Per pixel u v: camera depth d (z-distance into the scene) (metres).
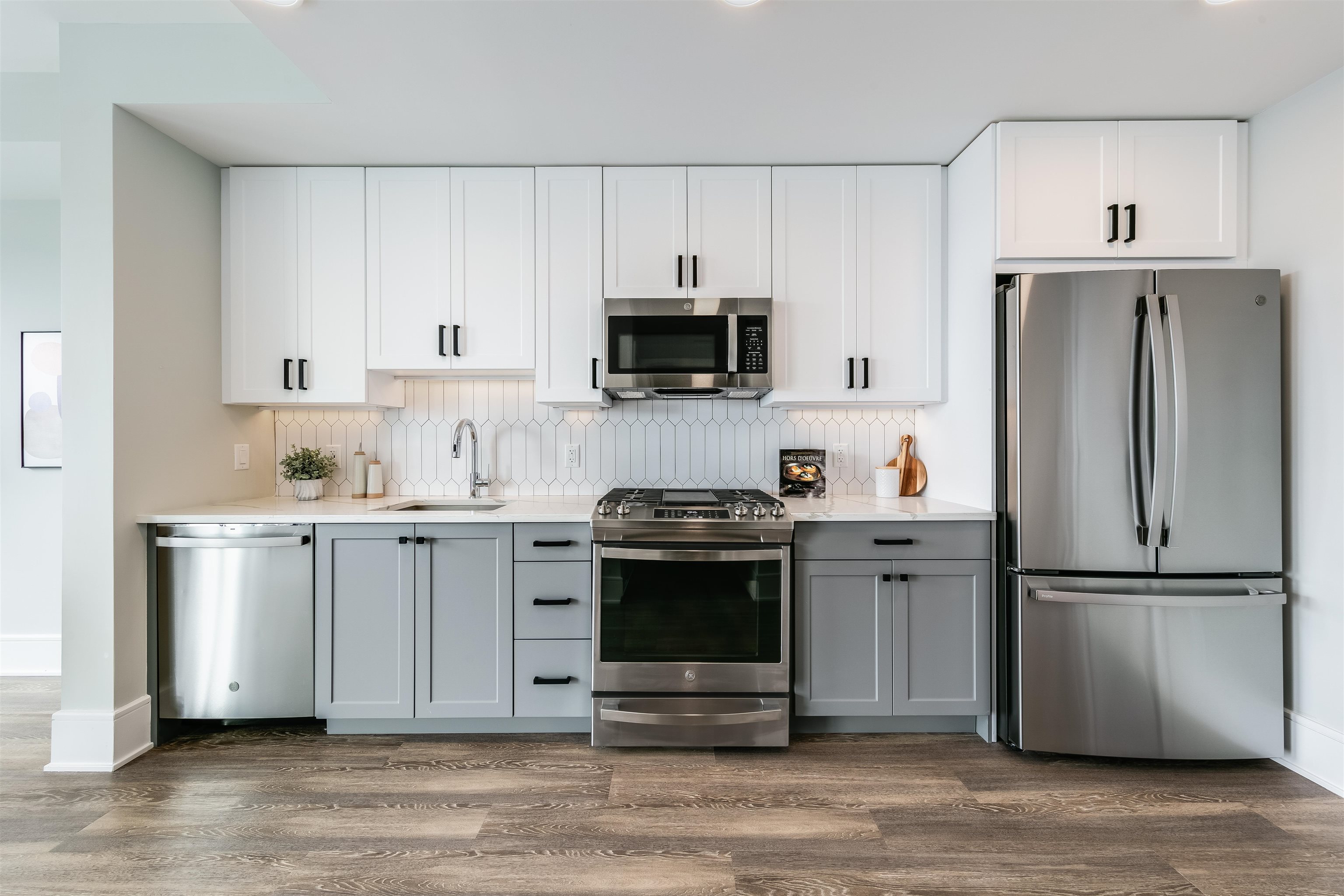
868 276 2.91
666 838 1.96
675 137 2.65
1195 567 2.34
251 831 1.99
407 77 2.21
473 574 2.61
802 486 3.19
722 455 3.24
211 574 2.57
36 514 3.33
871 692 2.61
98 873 1.79
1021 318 2.41
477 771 2.36
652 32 1.97
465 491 3.25
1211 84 2.29
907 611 2.61
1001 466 2.54
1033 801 2.16
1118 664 2.37
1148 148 2.54
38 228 3.32
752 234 2.90
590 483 3.25
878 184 2.91
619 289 2.90
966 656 2.61
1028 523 2.42
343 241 2.91
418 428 3.26
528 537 2.61
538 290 2.90
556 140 2.67
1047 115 2.50
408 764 2.41
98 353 2.36
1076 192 2.54
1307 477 2.34
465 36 1.98
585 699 2.62
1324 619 2.28
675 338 2.78
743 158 2.85
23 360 3.33
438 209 2.91
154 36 2.37
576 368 2.91
